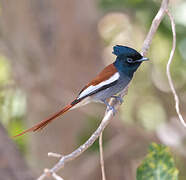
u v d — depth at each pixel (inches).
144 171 271.7
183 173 569.9
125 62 342.3
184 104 563.5
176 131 543.2
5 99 534.9
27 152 566.9
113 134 572.7
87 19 523.8
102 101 348.8
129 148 577.9
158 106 596.4
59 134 534.3
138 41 589.0
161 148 273.4
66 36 514.6
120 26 593.6
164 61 563.5
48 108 525.0
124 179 586.2
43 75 509.4
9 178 406.9
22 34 503.8
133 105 598.5
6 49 510.9
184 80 564.4
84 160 543.5
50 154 251.8
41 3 502.9
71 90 524.1
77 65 526.9
